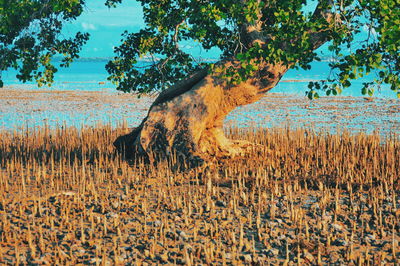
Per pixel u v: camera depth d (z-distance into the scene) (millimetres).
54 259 7637
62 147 17188
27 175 13141
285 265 7574
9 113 35094
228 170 14289
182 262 7625
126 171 14227
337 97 47812
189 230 9258
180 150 14977
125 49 17969
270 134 19219
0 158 16156
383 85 67812
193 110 15273
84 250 8102
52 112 36125
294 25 11930
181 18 16172
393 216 10141
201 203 11070
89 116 33594
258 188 12242
